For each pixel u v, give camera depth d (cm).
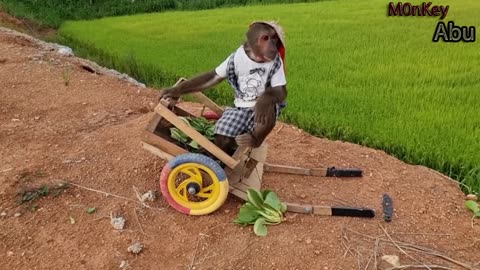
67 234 106
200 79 102
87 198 114
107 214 109
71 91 170
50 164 125
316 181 120
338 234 103
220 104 186
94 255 101
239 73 100
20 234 106
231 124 102
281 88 97
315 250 99
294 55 212
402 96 173
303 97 176
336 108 168
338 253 99
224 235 103
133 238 104
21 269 100
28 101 162
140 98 167
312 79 190
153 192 113
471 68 188
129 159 124
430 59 198
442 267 97
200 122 112
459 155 136
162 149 106
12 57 200
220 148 104
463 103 167
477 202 118
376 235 104
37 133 141
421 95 174
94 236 105
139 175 119
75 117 152
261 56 95
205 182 107
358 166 128
